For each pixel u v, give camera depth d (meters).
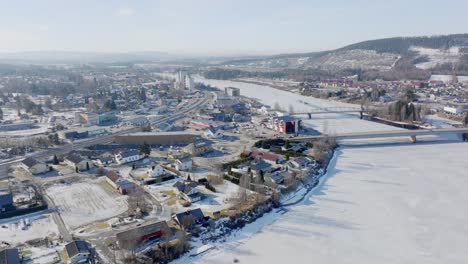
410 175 115.25
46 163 120.06
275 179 103.19
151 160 125.06
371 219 85.31
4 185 100.50
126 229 75.38
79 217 81.25
